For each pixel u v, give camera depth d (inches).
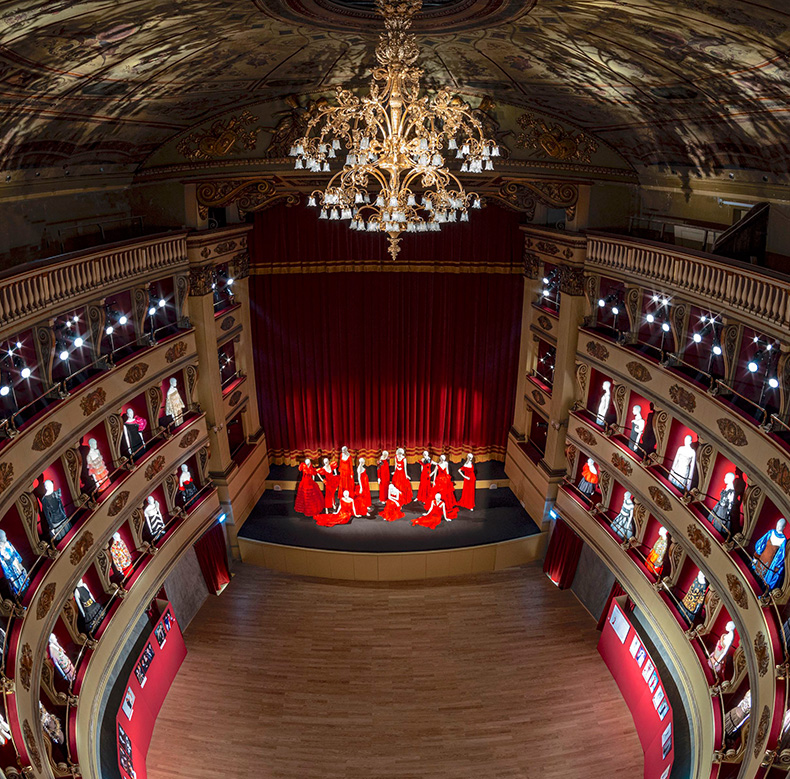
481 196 672.4
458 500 797.2
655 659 559.8
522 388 782.5
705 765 435.8
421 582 727.1
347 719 569.6
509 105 613.9
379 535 740.7
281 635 657.6
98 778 441.7
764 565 418.6
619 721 572.7
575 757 540.7
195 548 679.1
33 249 501.4
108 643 511.5
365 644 647.8
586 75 469.7
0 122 393.4
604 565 666.2
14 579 405.1
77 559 474.0
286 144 623.8
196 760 535.8
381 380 791.7
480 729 561.9
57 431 448.5
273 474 816.3
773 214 466.6
